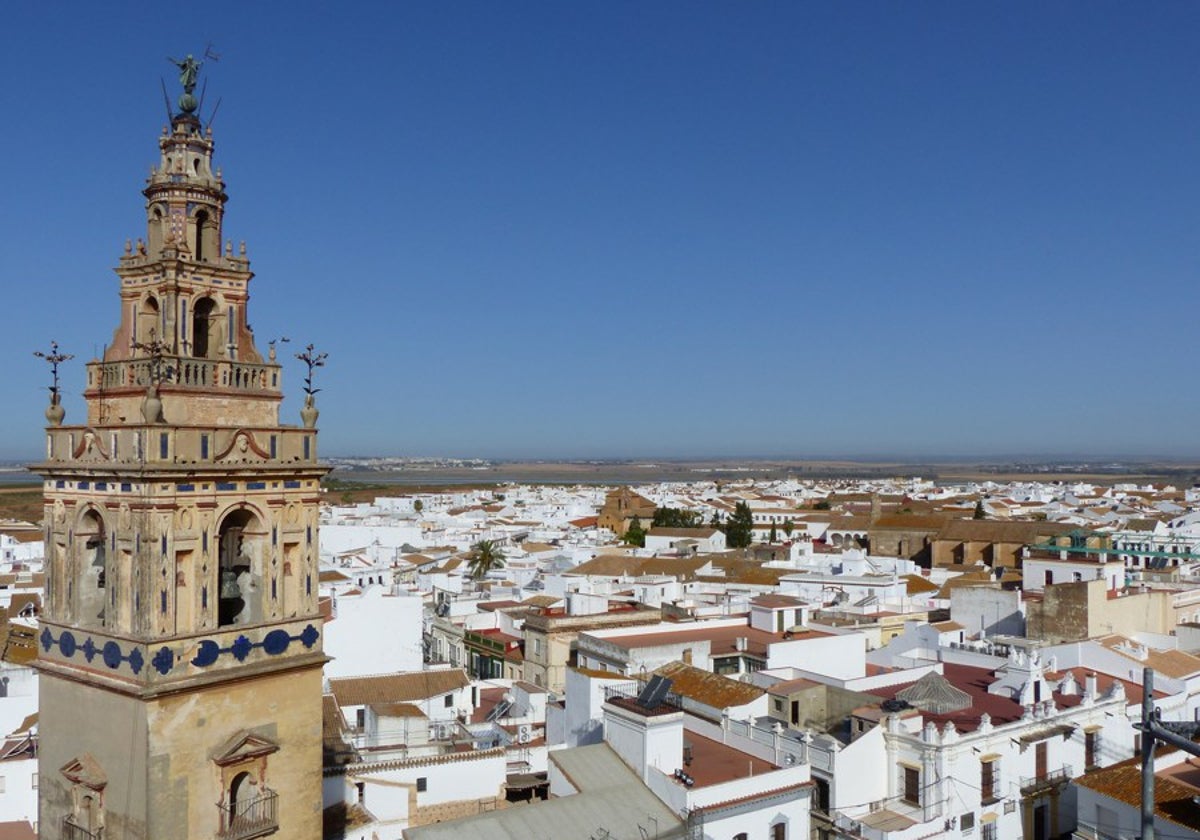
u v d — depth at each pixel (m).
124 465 35.78
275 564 39.19
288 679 39.50
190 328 38.47
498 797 60.38
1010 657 73.38
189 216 38.84
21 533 187.88
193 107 39.81
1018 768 58.41
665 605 106.31
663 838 48.38
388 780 55.97
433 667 94.25
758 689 63.56
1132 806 51.41
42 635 39.53
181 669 36.19
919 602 111.44
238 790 38.38
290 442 39.84
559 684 94.00
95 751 37.31
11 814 59.28
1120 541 133.25
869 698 62.12
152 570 35.59
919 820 54.16
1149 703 30.11
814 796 54.94
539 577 142.25
